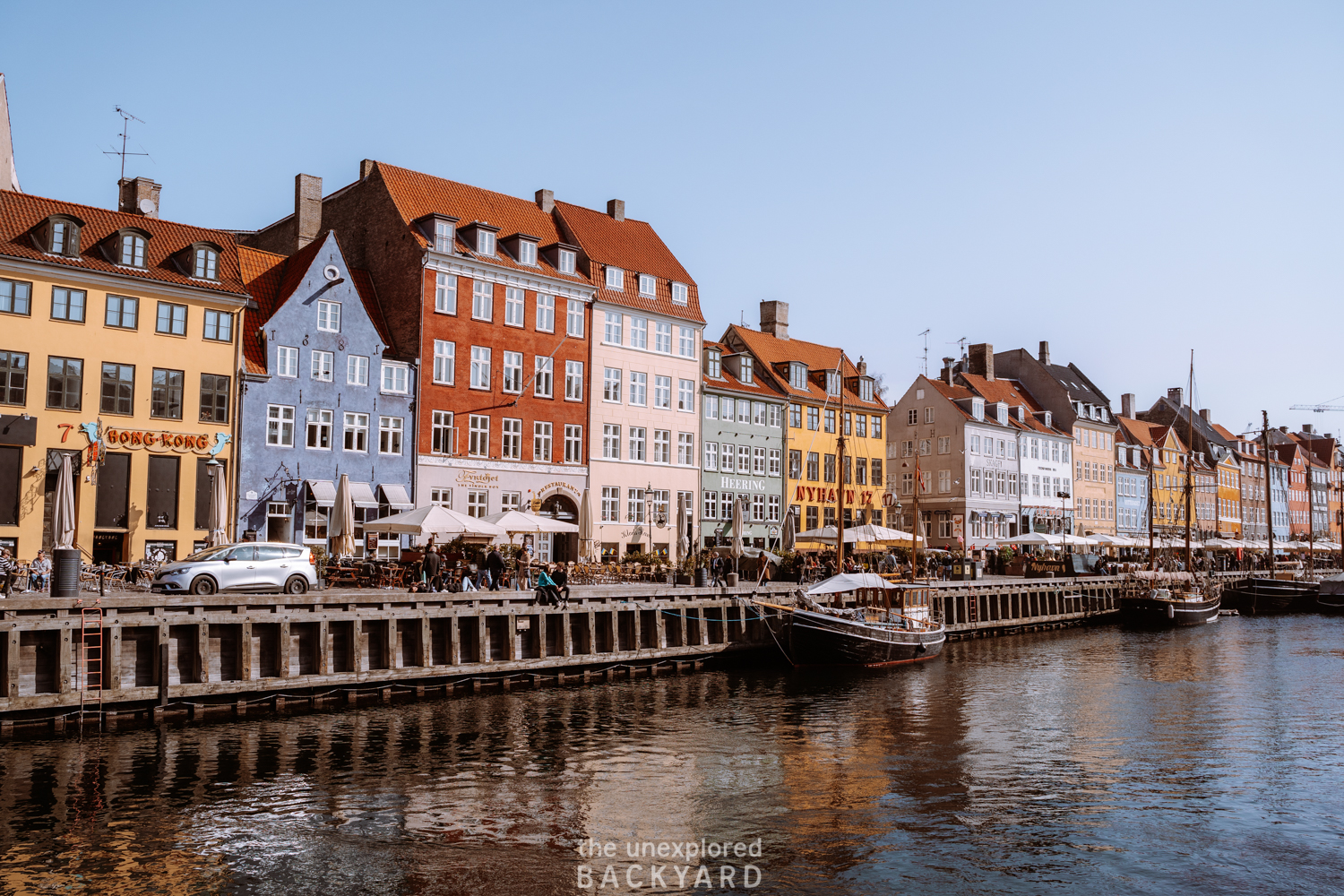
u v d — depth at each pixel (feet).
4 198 114.32
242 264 134.82
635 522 165.89
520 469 149.89
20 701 65.62
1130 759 67.51
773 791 57.98
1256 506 369.30
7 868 43.37
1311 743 73.10
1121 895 43.37
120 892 41.22
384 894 41.68
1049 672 110.11
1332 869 46.62
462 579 99.55
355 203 155.02
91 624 68.59
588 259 163.63
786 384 197.57
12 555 106.11
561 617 95.76
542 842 48.32
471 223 147.43
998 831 51.37
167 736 67.10
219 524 105.70
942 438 236.84
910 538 152.05
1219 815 54.60
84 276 112.98
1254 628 169.68
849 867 45.96
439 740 68.49
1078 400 278.05
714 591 111.34
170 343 118.32
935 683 100.37
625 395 165.99
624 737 71.00
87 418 112.16
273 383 125.49
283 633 77.87
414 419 138.10
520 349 151.64
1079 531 273.95
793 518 181.98
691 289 180.55
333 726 71.97
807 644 106.83
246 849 46.39
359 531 130.52
